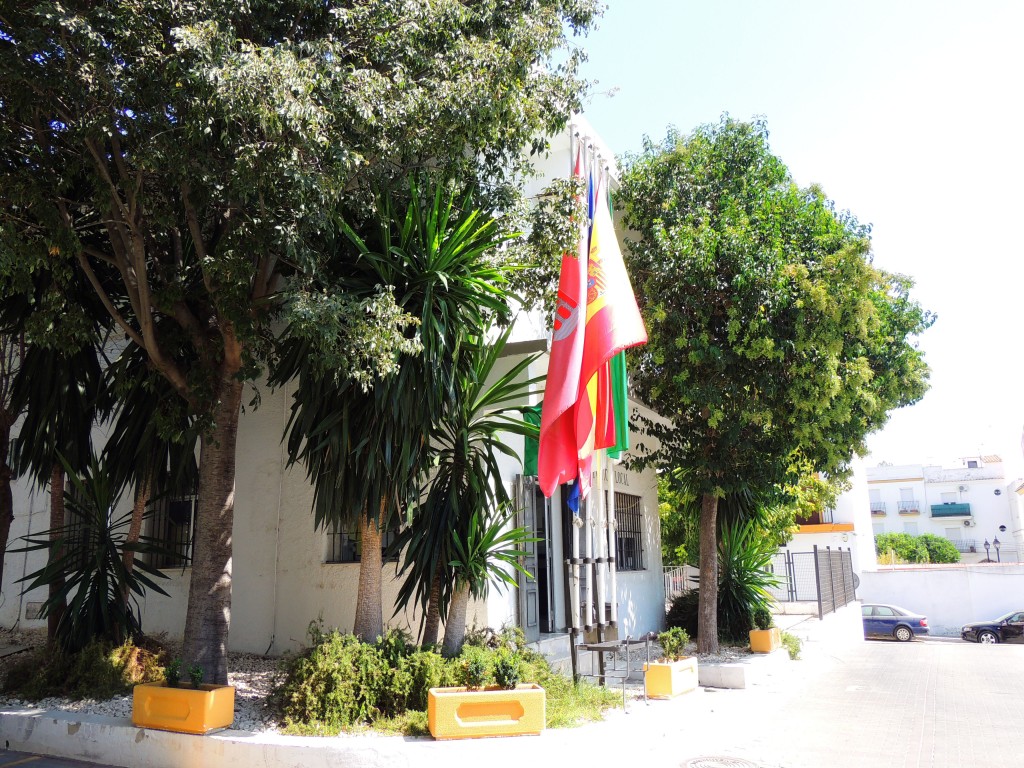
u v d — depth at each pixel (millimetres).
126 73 6973
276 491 11438
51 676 8117
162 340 8773
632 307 9953
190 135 6770
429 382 7785
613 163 14156
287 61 6641
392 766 6191
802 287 11508
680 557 22516
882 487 57094
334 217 7711
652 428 14062
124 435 9281
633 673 11750
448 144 7879
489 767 6441
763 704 10328
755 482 12820
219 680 7848
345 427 7832
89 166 7691
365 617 8328
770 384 11789
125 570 8828
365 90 7098
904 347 16578
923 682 13547
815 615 21891
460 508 8516
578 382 9117
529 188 12438
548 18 8383
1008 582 33469
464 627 8664
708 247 11875
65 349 8102
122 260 8383
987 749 8016
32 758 6973
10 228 6832
